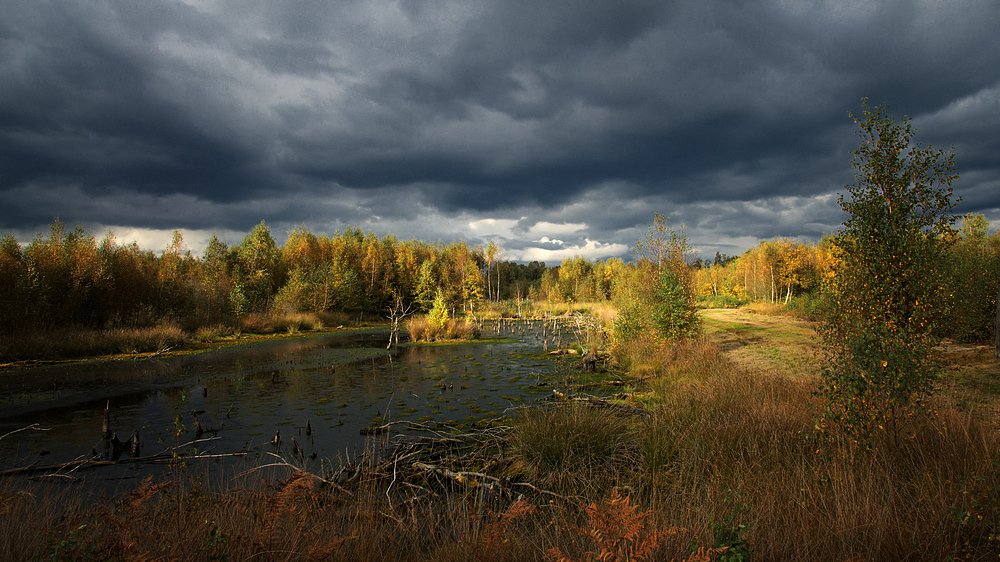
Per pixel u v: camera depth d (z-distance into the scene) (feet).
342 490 16.39
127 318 90.74
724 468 16.33
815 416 18.61
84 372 54.39
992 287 47.24
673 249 59.62
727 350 55.01
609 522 8.72
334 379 47.55
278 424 30.07
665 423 21.58
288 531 10.91
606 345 71.51
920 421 15.71
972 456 14.02
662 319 52.26
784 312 117.19
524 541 11.55
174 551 9.19
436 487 18.45
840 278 17.40
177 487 11.96
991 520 9.94
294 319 118.01
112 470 21.99
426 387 42.06
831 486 13.20
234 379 48.73
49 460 24.07
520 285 257.14
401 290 184.75
